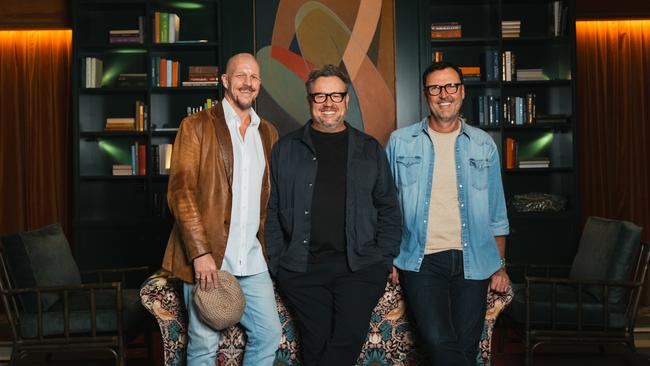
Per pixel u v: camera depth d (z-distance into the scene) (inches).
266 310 100.2
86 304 133.1
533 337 130.4
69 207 225.9
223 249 96.5
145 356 158.9
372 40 210.8
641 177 224.7
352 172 99.0
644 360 151.6
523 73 208.1
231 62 99.9
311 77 99.8
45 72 225.5
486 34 217.0
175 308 107.8
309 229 98.2
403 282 104.9
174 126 217.8
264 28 209.9
